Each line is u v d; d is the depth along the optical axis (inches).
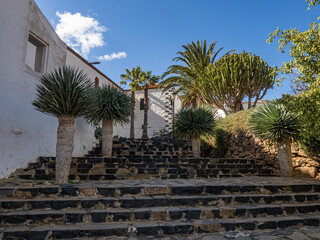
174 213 144.7
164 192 168.6
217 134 430.0
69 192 155.2
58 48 305.7
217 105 509.0
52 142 280.7
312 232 138.0
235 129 411.8
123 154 366.9
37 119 253.3
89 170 249.1
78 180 226.1
